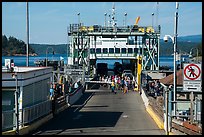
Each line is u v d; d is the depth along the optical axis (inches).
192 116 584.7
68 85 1469.0
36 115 724.0
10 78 660.7
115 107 1136.2
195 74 598.9
